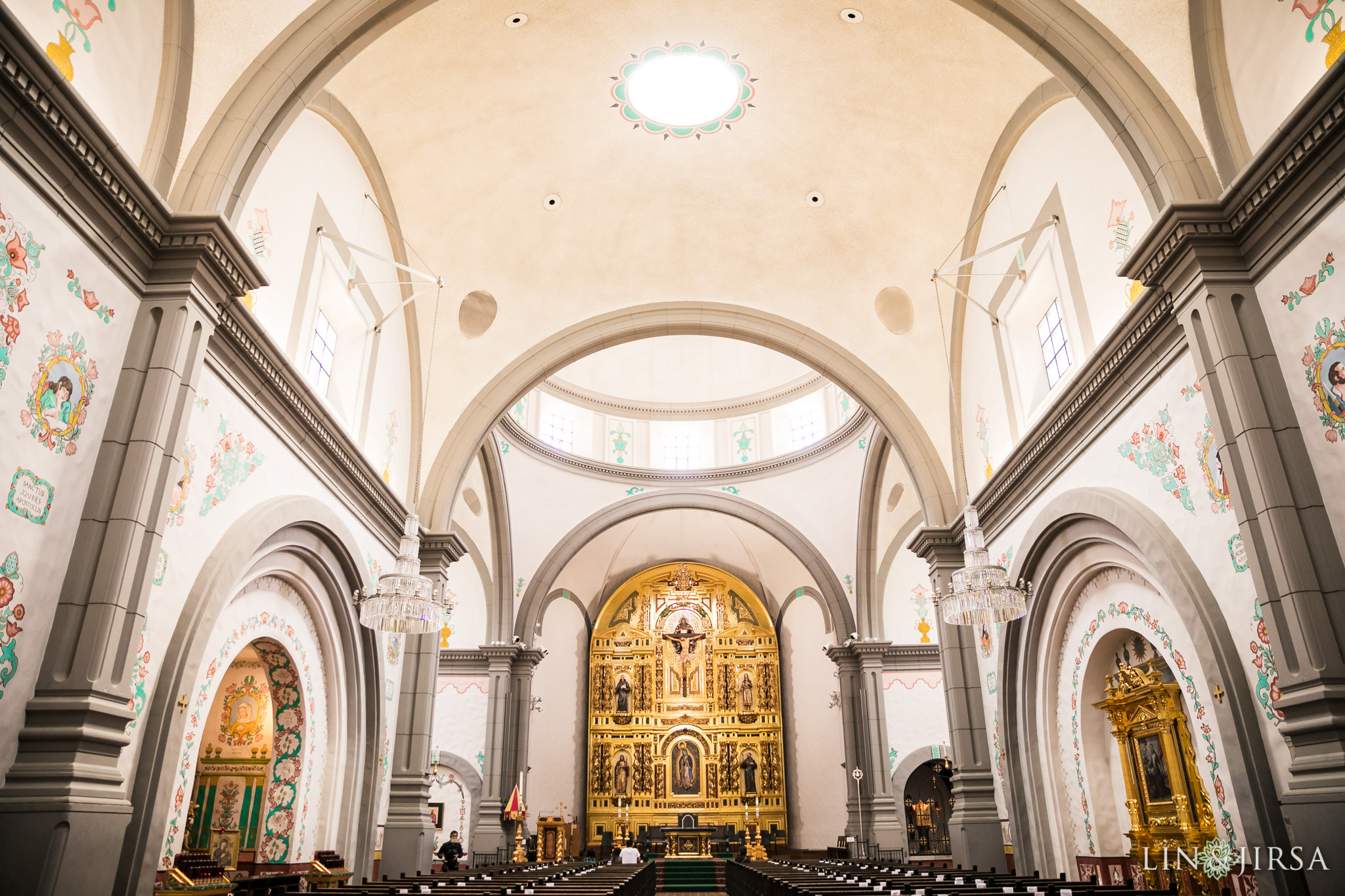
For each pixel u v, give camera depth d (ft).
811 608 80.84
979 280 37.99
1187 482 22.67
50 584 17.17
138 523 18.26
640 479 73.51
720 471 73.61
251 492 25.46
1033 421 33.68
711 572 89.92
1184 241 20.39
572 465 71.41
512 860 59.72
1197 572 22.21
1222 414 19.81
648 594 89.92
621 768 83.46
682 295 43.75
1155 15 22.47
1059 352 31.91
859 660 67.46
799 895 24.34
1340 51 18.58
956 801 37.17
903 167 36.96
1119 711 29.68
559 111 35.60
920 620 68.49
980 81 31.83
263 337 24.09
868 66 32.91
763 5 30.78
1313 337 18.40
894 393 42.16
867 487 66.69
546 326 43.09
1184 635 24.53
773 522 72.59
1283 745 18.95
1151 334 23.53
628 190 40.11
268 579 28.58
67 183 17.22
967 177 36.04
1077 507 28.02
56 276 17.19
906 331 41.83
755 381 76.07
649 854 73.41
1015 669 34.63
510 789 64.44
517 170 37.99
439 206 38.04
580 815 81.10
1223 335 19.79
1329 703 16.65
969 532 27.12
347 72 30.27
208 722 39.24
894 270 40.83
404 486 40.04
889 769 63.77
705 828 79.20
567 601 82.23
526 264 41.63
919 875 31.50
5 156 15.64
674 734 84.74
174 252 20.18
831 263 41.96
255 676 39.81
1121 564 27.35
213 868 24.06
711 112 36.14
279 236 27.89
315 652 32.22
